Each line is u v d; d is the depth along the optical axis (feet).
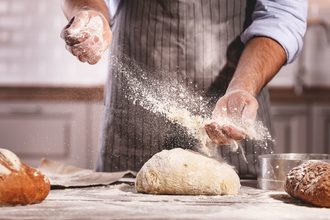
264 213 3.37
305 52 12.26
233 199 3.88
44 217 3.23
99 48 4.51
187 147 5.19
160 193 4.09
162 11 5.37
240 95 4.42
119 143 5.42
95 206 3.59
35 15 12.03
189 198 3.92
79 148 10.34
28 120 10.33
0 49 12.03
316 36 12.28
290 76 12.17
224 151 5.18
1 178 3.54
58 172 5.12
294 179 3.83
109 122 5.49
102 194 4.07
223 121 4.12
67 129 10.35
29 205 3.63
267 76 4.96
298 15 5.32
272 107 10.47
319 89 10.95
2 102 10.25
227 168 4.20
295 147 10.52
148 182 4.09
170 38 5.38
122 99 5.43
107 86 5.63
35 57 12.09
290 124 10.50
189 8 5.34
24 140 10.36
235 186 4.10
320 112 10.49
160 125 5.29
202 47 5.38
